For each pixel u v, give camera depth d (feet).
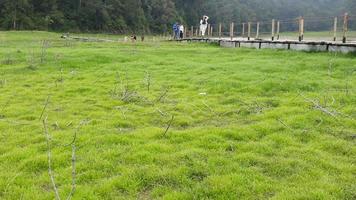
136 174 21.95
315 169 22.56
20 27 244.42
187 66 61.87
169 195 19.74
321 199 18.95
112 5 288.30
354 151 25.14
